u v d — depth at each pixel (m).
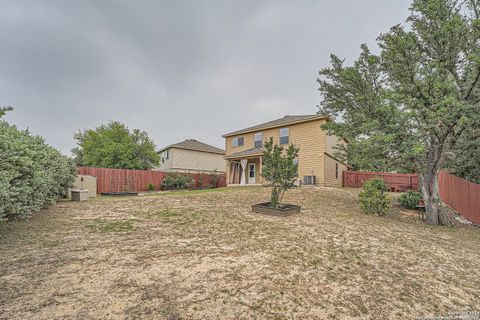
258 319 2.50
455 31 7.50
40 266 3.54
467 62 8.01
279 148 8.45
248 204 9.92
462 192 10.76
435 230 7.79
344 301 2.96
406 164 9.26
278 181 8.27
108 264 3.68
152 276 3.33
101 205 9.20
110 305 2.60
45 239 4.84
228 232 5.72
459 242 6.38
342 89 10.82
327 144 18.19
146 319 2.39
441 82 7.65
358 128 9.38
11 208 4.47
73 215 7.25
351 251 4.74
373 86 10.27
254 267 3.78
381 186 10.28
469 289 3.54
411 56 8.23
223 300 2.81
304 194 13.08
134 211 8.09
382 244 5.34
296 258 4.24
